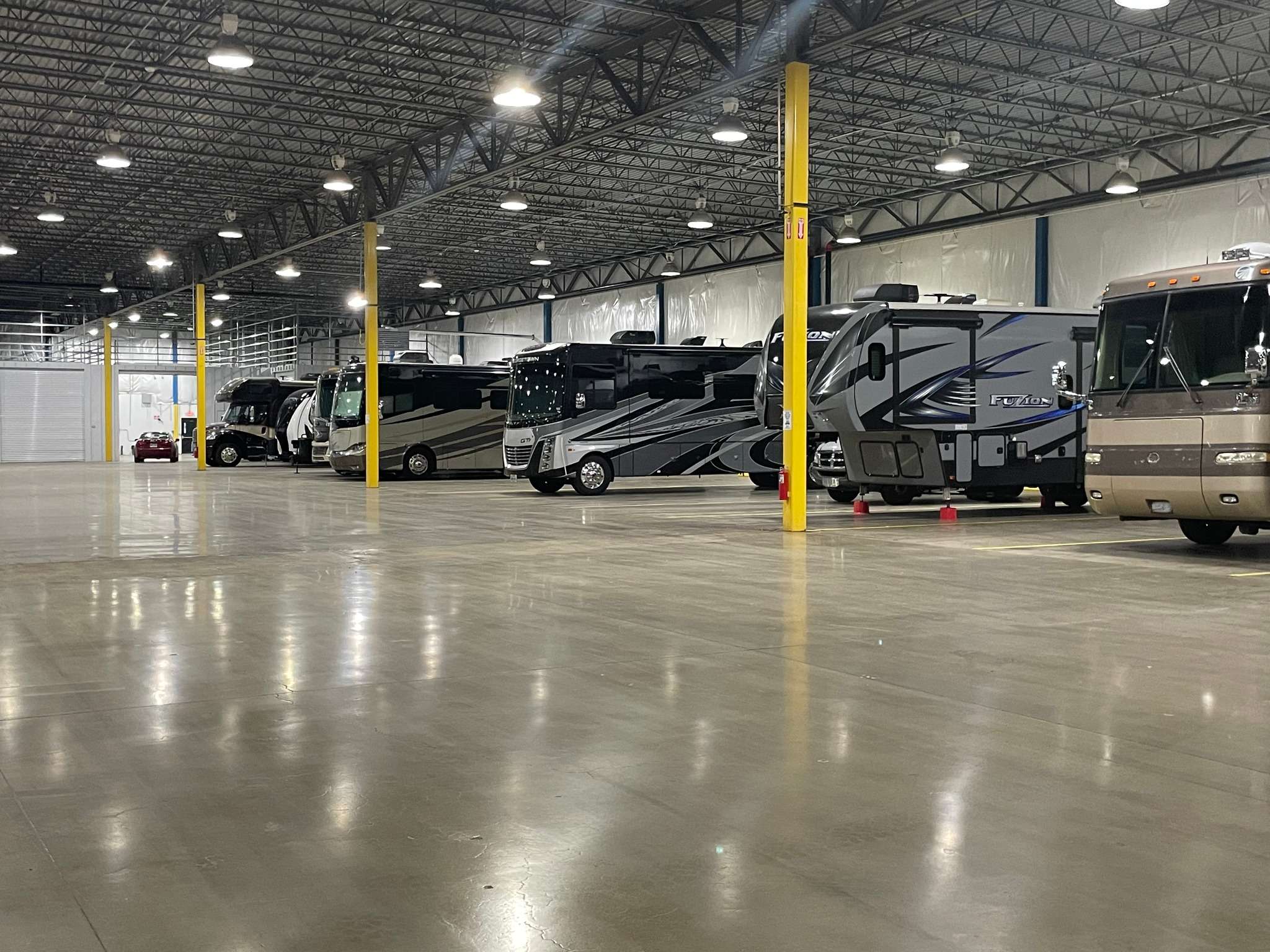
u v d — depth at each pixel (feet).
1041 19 59.52
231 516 58.54
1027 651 22.66
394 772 14.83
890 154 85.51
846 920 10.23
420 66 65.16
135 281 140.67
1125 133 79.51
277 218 104.37
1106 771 14.71
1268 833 12.42
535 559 39.04
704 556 39.73
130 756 15.57
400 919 10.32
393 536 47.55
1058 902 10.61
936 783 14.23
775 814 13.10
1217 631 24.80
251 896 10.85
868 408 53.47
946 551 40.91
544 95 69.00
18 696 19.13
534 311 147.43
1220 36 61.52
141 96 70.69
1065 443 56.34
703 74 66.23
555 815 13.10
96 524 54.13
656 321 127.13
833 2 47.88
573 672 20.90
